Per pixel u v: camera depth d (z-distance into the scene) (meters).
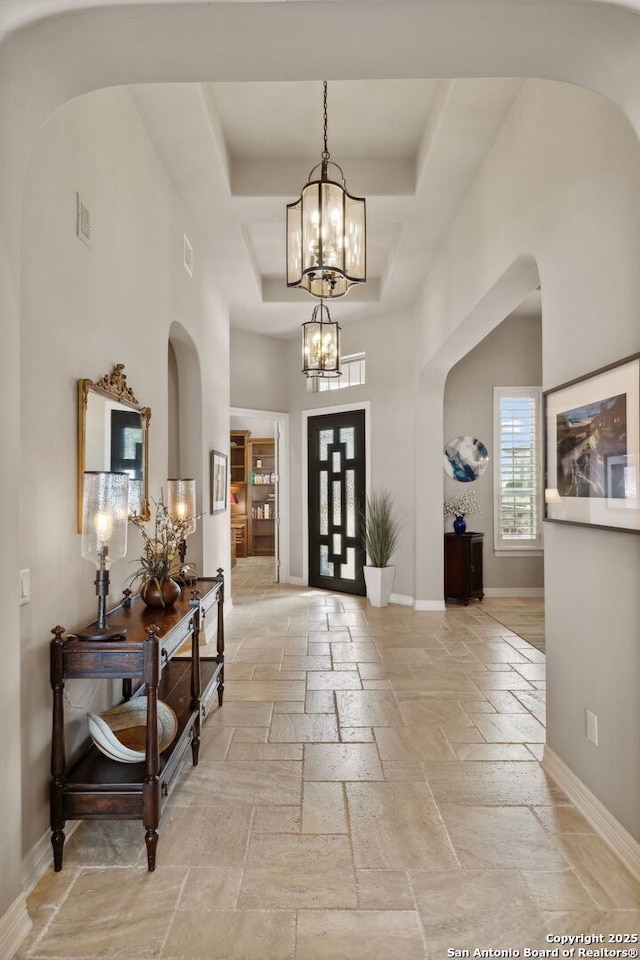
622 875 2.07
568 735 2.64
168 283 4.00
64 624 2.32
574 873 2.08
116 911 1.89
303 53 1.90
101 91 2.73
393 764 2.93
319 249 2.93
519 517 7.45
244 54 1.90
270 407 8.30
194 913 1.89
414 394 6.82
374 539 6.91
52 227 2.22
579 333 2.49
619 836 2.19
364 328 7.43
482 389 7.45
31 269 2.05
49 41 1.76
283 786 2.71
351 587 7.64
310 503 8.23
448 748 3.11
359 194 4.30
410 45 1.88
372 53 1.92
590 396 2.36
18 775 1.83
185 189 4.18
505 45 1.87
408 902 1.94
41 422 2.12
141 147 3.38
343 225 2.98
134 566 3.20
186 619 2.70
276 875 2.07
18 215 1.82
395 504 7.08
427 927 1.83
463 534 7.05
